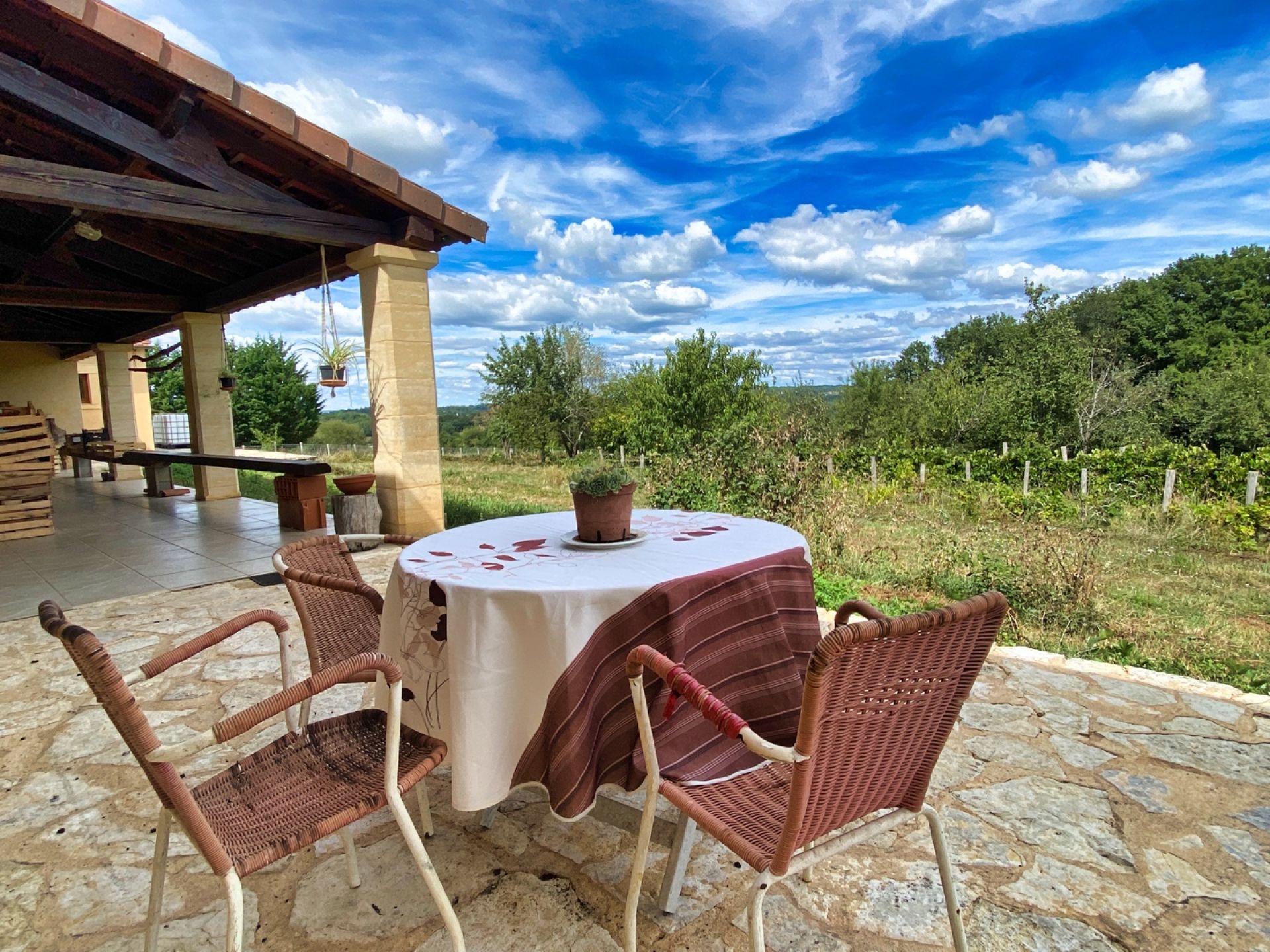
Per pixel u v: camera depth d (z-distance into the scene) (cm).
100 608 392
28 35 341
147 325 954
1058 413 1606
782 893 151
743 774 134
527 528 219
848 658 93
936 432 1625
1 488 602
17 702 268
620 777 143
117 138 374
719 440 616
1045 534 507
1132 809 181
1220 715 238
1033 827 173
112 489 994
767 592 162
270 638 337
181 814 101
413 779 129
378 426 548
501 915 146
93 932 144
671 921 144
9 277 777
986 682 271
